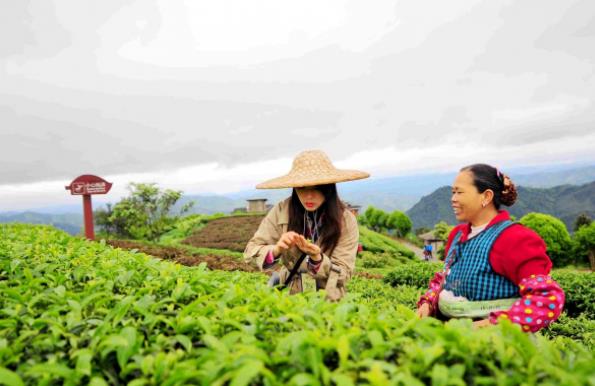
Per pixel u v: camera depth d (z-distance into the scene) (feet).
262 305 7.58
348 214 11.82
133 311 7.57
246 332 6.29
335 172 11.35
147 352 6.05
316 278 11.37
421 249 155.33
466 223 9.73
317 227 11.61
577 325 22.79
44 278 10.18
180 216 91.09
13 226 33.83
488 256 8.87
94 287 9.14
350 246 11.71
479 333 5.72
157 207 84.58
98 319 7.30
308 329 6.21
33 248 15.33
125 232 89.25
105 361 5.89
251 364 4.65
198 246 72.69
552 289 8.18
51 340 6.34
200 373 5.06
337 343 5.24
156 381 5.31
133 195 83.51
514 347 5.41
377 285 32.94
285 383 4.99
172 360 5.62
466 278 9.19
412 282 38.99
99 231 89.92
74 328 6.86
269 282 12.31
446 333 5.45
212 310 7.30
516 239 8.55
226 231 89.10
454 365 4.95
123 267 11.41
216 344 5.67
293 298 8.20
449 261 9.86
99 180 45.80
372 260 74.74
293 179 11.09
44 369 5.26
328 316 6.76
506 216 9.21
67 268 11.89
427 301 10.42
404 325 6.35
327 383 4.78
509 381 4.75
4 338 6.73
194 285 9.14
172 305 7.76
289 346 5.48
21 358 6.22
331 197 11.40
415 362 5.17
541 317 8.07
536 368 5.03
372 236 99.04
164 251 53.52
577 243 89.71
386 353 5.43
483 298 8.98
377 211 180.45
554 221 89.56
